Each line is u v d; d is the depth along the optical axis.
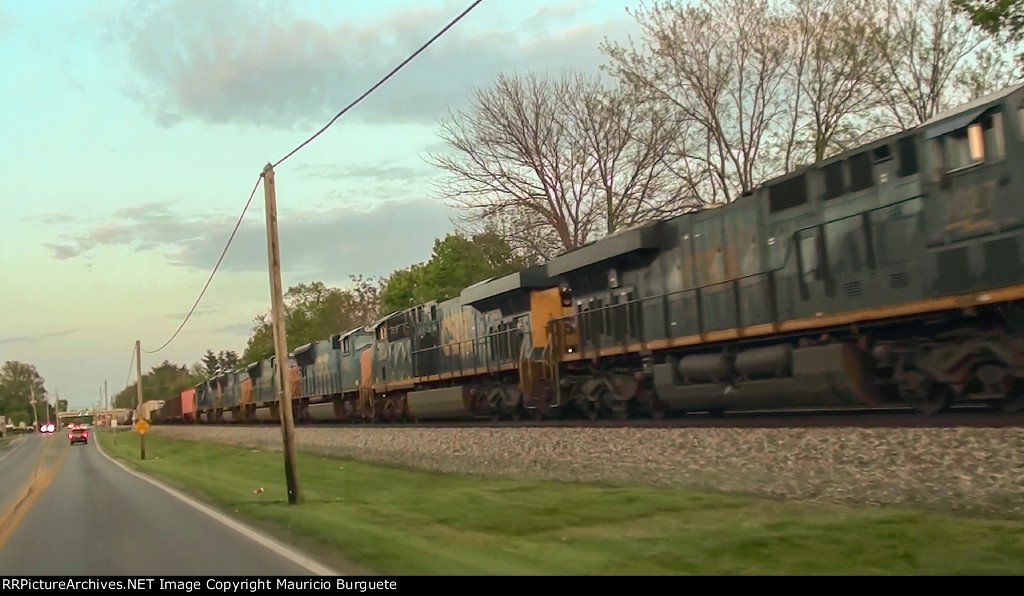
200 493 19.19
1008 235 13.10
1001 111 13.26
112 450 54.59
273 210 17.95
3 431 132.50
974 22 25.25
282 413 16.84
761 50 33.69
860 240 15.76
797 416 17.78
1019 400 13.73
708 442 15.66
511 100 41.12
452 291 51.66
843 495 11.91
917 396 15.16
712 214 19.81
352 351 42.50
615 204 39.56
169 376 160.25
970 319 14.16
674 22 35.03
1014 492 10.40
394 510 14.45
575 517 12.62
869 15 31.64
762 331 18.00
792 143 33.75
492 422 28.33
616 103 38.41
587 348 24.00
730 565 8.99
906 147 14.88
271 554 10.45
